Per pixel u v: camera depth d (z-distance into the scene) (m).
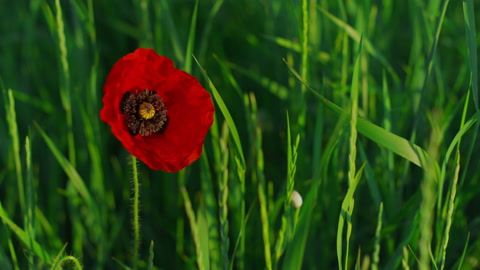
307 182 0.87
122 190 0.99
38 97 1.07
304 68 0.86
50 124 1.02
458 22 1.10
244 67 1.09
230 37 1.12
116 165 0.98
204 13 1.15
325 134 0.96
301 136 0.89
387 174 0.90
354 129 0.76
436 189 0.83
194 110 0.81
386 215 0.90
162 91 0.82
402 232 0.89
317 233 0.92
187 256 0.94
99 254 0.90
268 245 0.79
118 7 1.20
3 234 0.91
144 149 0.80
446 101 1.00
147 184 0.97
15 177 0.95
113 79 0.79
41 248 0.82
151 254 0.77
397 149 0.81
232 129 0.80
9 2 1.17
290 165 0.79
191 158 0.81
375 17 1.04
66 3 1.15
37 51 1.10
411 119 0.97
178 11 1.16
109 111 0.79
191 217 0.75
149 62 0.81
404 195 0.95
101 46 1.11
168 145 0.81
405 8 1.15
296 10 0.95
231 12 1.18
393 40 1.11
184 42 1.07
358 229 0.93
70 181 0.92
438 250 0.81
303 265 0.90
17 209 0.95
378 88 0.94
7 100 0.84
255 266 0.90
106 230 0.92
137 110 0.81
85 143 0.95
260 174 0.79
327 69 0.99
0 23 1.14
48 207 0.96
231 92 1.01
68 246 0.95
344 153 0.89
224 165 0.76
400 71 1.06
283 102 1.00
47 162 0.99
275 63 1.05
